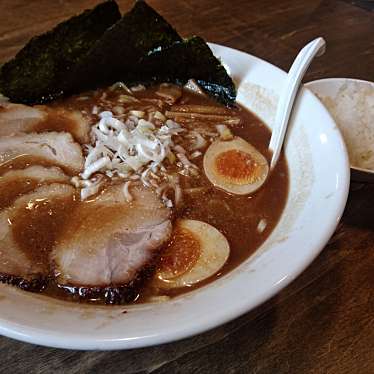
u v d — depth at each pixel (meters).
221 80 0.35
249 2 0.53
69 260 0.23
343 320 0.24
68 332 0.16
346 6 0.53
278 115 0.30
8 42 0.43
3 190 0.27
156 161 0.29
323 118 0.27
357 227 0.28
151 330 0.16
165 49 0.35
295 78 0.29
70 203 0.27
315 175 0.25
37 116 0.33
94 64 0.35
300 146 0.28
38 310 0.18
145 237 0.25
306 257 0.19
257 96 0.34
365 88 0.36
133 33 0.34
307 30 0.48
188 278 0.22
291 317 0.24
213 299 0.18
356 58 0.45
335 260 0.26
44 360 0.21
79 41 0.36
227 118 0.34
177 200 0.27
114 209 0.26
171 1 0.51
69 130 0.32
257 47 0.45
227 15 0.50
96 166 0.28
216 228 0.26
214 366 0.21
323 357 0.22
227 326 0.23
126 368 0.21
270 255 0.21
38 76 0.34
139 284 0.22
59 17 0.48
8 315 0.17
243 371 0.21
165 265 0.23
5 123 0.32
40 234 0.25
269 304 0.24
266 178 0.29
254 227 0.26
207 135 0.32
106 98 0.36
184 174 0.29
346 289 0.25
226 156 0.30
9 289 0.21
